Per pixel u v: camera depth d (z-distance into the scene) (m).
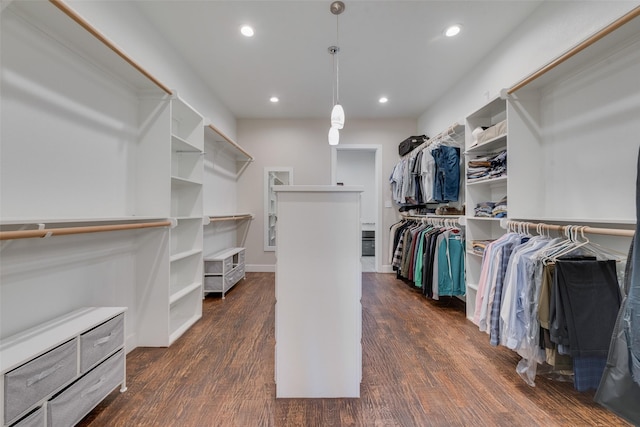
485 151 2.66
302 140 4.71
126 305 2.01
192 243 2.67
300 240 1.51
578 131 1.82
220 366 1.81
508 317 1.63
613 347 1.17
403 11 2.18
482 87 2.84
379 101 3.96
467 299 2.64
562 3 1.90
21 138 1.31
